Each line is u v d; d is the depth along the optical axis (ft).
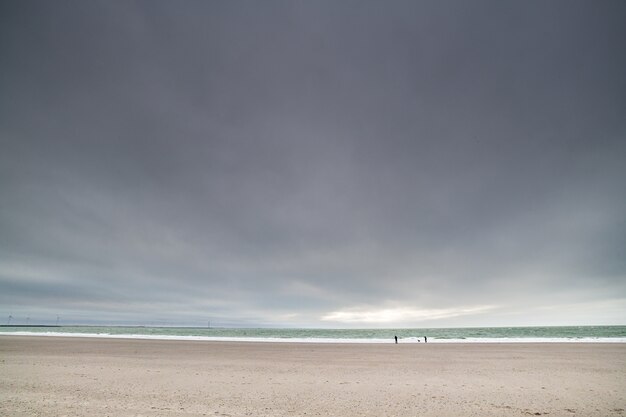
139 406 33.65
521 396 40.04
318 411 32.91
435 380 51.49
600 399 38.50
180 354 94.27
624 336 199.93
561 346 114.52
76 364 68.18
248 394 40.81
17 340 150.30
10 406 33.06
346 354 95.66
